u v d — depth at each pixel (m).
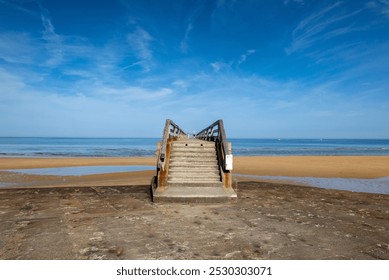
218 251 4.52
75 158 31.81
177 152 10.97
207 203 8.22
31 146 71.56
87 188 11.12
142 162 27.38
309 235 5.40
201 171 9.92
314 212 7.38
